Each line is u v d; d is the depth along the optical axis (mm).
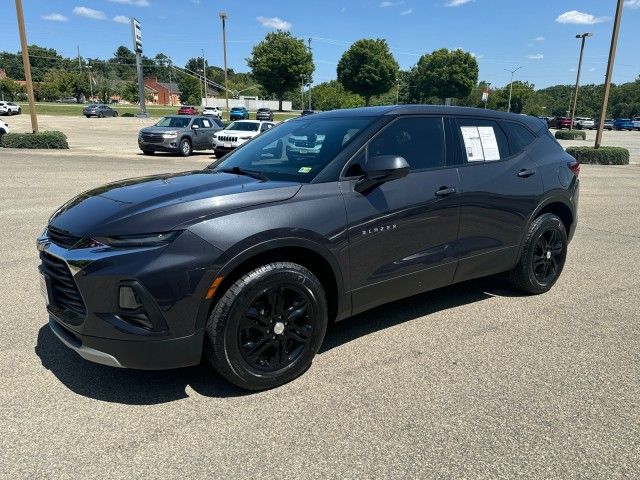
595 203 10539
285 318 3176
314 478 2406
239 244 2902
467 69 90625
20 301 4594
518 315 4441
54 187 11016
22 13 20516
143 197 3104
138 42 55688
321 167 3459
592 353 3715
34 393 3117
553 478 2418
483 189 4188
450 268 4074
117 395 3113
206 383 3266
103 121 51188
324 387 3223
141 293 2723
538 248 4836
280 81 81000
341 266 3371
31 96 21281
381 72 78500
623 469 2480
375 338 3961
